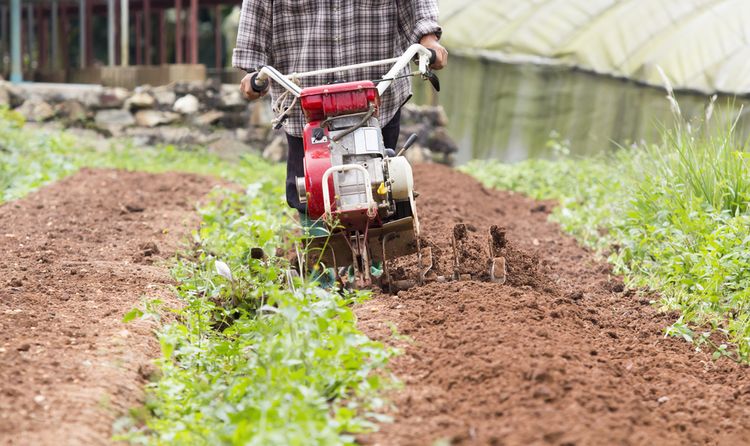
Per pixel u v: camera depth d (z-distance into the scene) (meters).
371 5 13.62
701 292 13.84
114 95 36.19
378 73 13.80
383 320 11.10
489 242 13.24
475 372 9.23
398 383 8.96
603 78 39.69
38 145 31.31
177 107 36.28
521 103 41.75
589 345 10.85
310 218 12.26
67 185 24.91
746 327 12.31
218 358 10.52
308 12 13.66
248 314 11.93
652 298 14.76
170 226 19.12
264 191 22.66
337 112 12.23
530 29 42.06
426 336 10.50
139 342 10.66
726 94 35.44
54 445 7.70
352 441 7.82
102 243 17.08
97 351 10.04
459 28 43.47
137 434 8.34
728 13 38.09
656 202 17.72
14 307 11.63
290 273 12.59
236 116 36.34
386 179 12.12
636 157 21.78
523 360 9.34
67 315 11.46
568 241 20.33
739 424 9.22
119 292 12.84
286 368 8.72
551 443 7.60
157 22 65.88
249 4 13.74
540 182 30.22
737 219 14.80
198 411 9.02
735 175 16.56
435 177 28.48
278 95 13.97
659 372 10.50
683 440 8.44
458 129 43.19
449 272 13.43
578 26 41.47
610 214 20.89
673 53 37.88
